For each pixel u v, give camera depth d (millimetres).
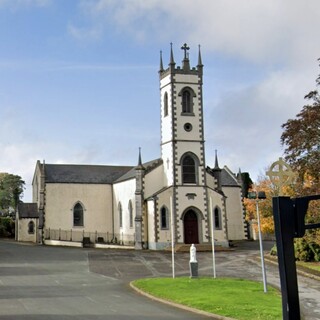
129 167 76938
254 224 50312
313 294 25484
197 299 22688
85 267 39750
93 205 71125
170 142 62812
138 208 61438
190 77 64312
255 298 23078
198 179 62469
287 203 7320
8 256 49031
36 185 76000
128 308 21109
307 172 34250
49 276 33719
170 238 59969
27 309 20406
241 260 44375
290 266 7211
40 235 67438
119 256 49594
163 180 64062
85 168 74375
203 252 55125
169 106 63625
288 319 7137
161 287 26734
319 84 35906
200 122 63812
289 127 35062
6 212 112938
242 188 74062
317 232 37000
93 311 20125
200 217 61594
